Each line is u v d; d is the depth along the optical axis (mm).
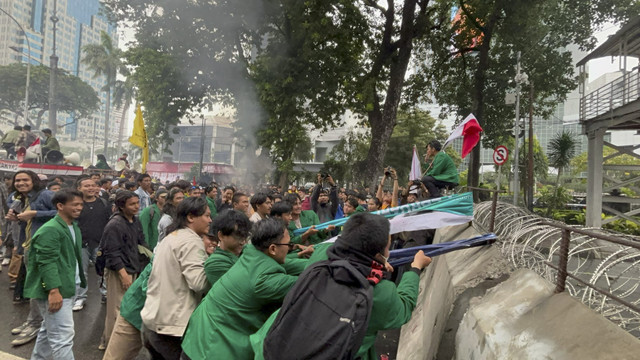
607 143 16297
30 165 11305
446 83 24312
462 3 19844
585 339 1845
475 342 2580
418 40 22609
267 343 1821
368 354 2131
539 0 19234
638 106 12539
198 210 3312
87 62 53031
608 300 3301
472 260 3996
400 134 41750
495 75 22656
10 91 48406
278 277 2387
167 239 3193
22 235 6188
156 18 21125
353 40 18000
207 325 2443
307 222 6293
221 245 2969
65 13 128250
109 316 4434
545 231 3518
